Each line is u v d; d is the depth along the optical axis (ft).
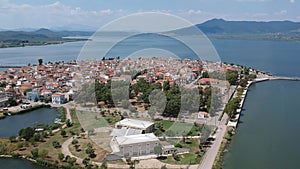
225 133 306.76
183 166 228.43
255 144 287.07
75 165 230.89
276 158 255.91
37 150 251.80
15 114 395.75
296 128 336.49
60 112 383.45
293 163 245.24
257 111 407.44
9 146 272.31
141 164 230.27
